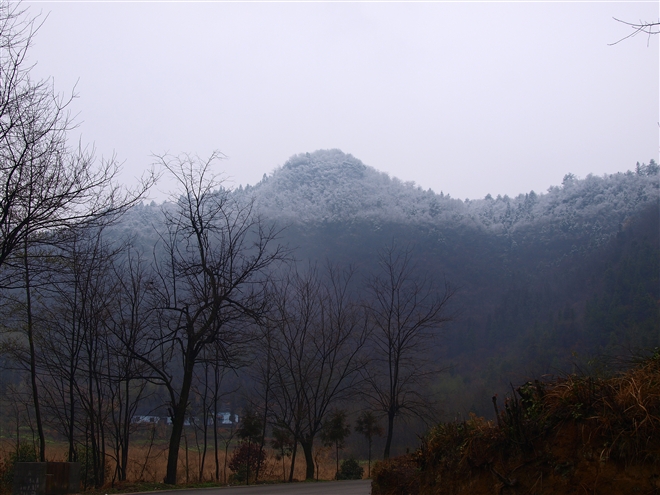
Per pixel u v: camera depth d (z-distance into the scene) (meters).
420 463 9.34
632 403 5.12
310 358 29.98
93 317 20.05
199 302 19.56
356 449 42.00
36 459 19.11
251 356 28.89
